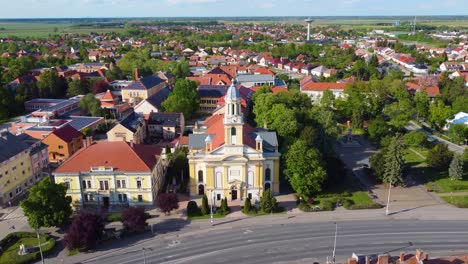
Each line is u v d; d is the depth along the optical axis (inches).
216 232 3634.4
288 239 3496.6
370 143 6181.1
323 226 3713.1
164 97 7805.1
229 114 3951.8
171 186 4532.5
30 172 4719.5
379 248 3339.1
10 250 3353.8
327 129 5324.8
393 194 4389.8
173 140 6318.9
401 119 6161.4
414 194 4382.4
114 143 4234.7
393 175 4448.8
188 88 7416.3
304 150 4200.3
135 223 3518.7
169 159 5083.7
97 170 4008.4
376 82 7839.6
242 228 3695.9
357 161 5433.1
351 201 4205.2
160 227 3730.3
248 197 4254.4
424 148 5861.2
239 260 3206.2
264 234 3585.1
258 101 6156.5
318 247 3368.6
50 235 3604.8
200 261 3201.3
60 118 6993.1
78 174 4001.0
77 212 4020.7
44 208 3452.3
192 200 4239.7
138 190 4077.3
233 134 4015.8
